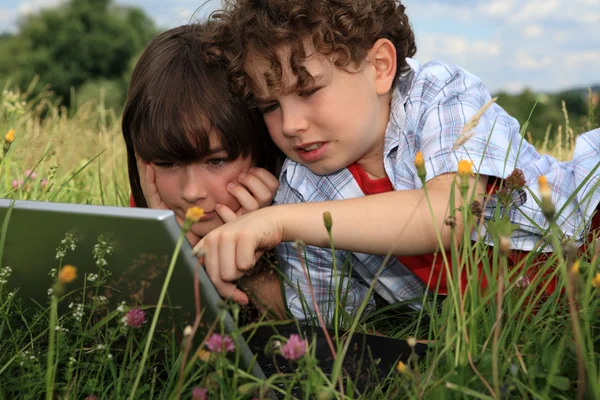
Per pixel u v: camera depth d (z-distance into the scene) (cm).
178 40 189
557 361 92
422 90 177
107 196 283
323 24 159
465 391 91
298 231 135
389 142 176
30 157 252
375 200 141
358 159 179
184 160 177
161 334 117
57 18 3366
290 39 158
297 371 99
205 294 103
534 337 112
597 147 187
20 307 133
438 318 125
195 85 175
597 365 103
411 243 139
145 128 179
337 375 96
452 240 109
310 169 174
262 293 173
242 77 169
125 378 120
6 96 351
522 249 158
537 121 1364
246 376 98
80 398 120
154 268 104
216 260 129
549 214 90
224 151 177
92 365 120
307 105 162
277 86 161
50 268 118
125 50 3362
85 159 338
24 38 3388
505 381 101
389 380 117
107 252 107
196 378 110
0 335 128
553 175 183
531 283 120
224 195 183
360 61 166
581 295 94
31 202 110
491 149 162
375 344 130
